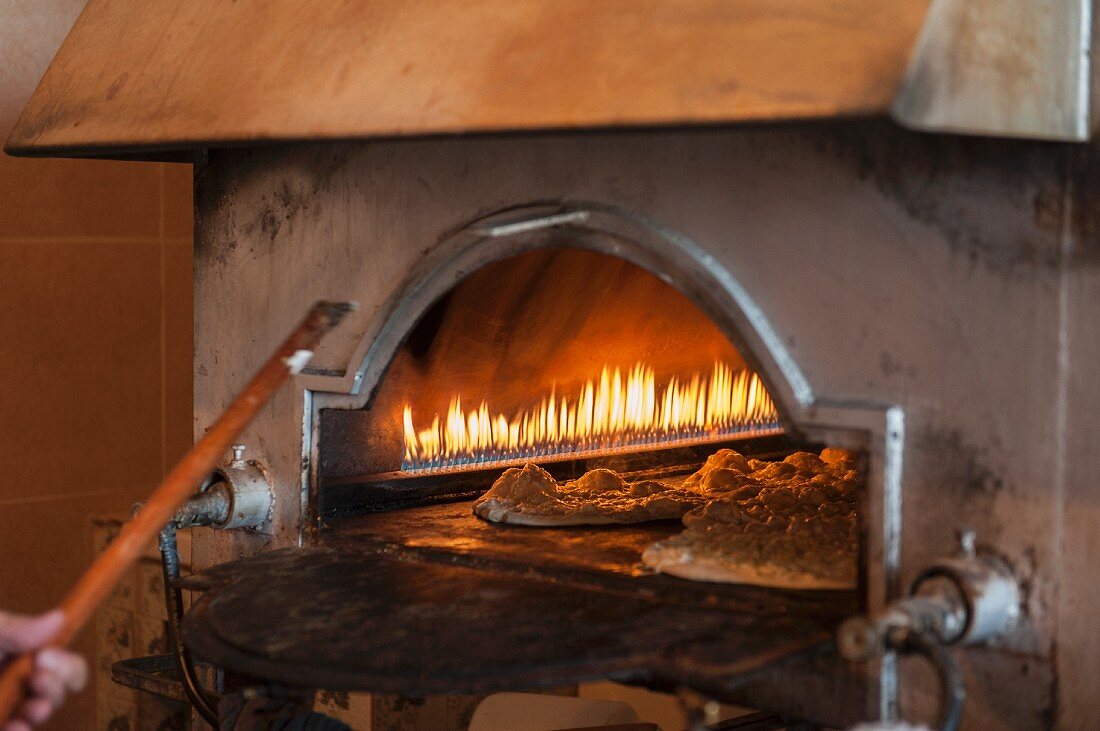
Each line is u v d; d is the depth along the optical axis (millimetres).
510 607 1245
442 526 1617
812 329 1223
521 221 1324
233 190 1726
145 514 1078
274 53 1437
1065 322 1091
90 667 2465
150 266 2652
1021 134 1036
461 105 1199
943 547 1163
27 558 2500
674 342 1934
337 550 1510
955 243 1141
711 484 1750
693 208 1284
